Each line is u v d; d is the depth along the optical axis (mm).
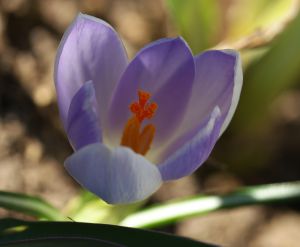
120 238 264
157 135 295
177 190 400
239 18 366
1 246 263
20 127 388
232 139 404
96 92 290
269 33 352
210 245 262
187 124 291
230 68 279
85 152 252
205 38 372
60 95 276
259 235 397
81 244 263
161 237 264
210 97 285
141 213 324
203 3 365
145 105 287
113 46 283
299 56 367
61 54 273
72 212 323
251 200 328
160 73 289
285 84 381
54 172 384
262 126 402
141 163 253
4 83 396
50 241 264
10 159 380
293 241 396
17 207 304
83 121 264
